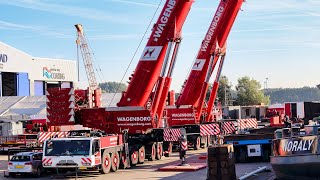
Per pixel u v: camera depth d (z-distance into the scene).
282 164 16.61
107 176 24.42
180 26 31.22
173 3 30.91
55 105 30.91
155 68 30.94
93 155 24.16
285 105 74.88
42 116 58.41
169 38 30.86
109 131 30.50
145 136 31.25
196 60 41.44
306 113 44.84
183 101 41.12
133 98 30.95
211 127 37.94
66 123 30.67
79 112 31.03
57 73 92.94
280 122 59.00
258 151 27.67
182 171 25.00
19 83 84.19
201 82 41.34
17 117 55.25
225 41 41.88
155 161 31.39
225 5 41.25
